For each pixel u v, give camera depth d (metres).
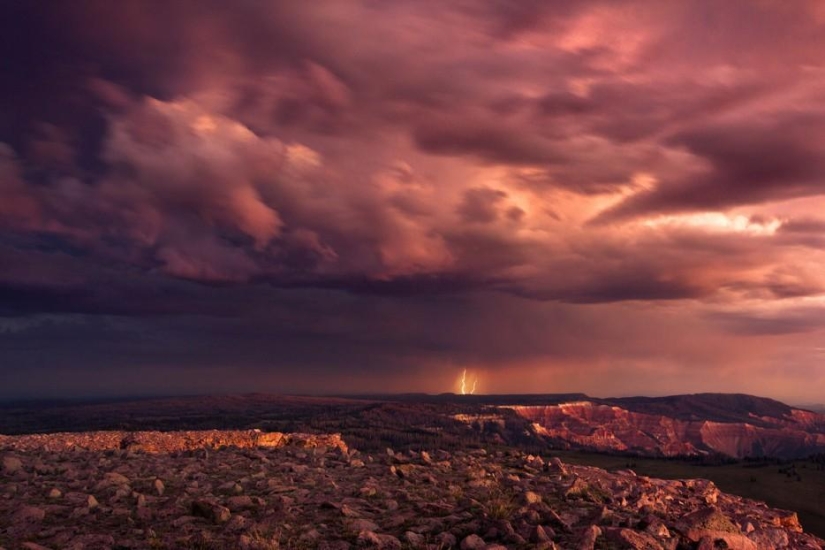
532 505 20.05
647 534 16.20
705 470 143.12
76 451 33.88
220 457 32.56
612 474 28.94
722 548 16.23
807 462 153.88
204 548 15.59
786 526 23.84
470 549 15.48
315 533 16.81
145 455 33.25
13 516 18.25
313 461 31.38
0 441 35.59
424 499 21.41
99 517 18.72
